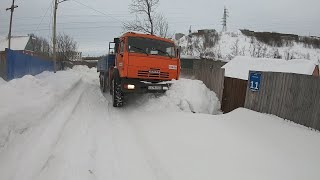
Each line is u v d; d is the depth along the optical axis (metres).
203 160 5.38
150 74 10.30
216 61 35.91
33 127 6.59
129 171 5.07
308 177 4.63
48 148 5.72
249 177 4.69
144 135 6.99
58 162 5.20
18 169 4.74
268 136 6.60
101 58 16.75
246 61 26.69
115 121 8.58
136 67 10.09
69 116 8.45
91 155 5.65
